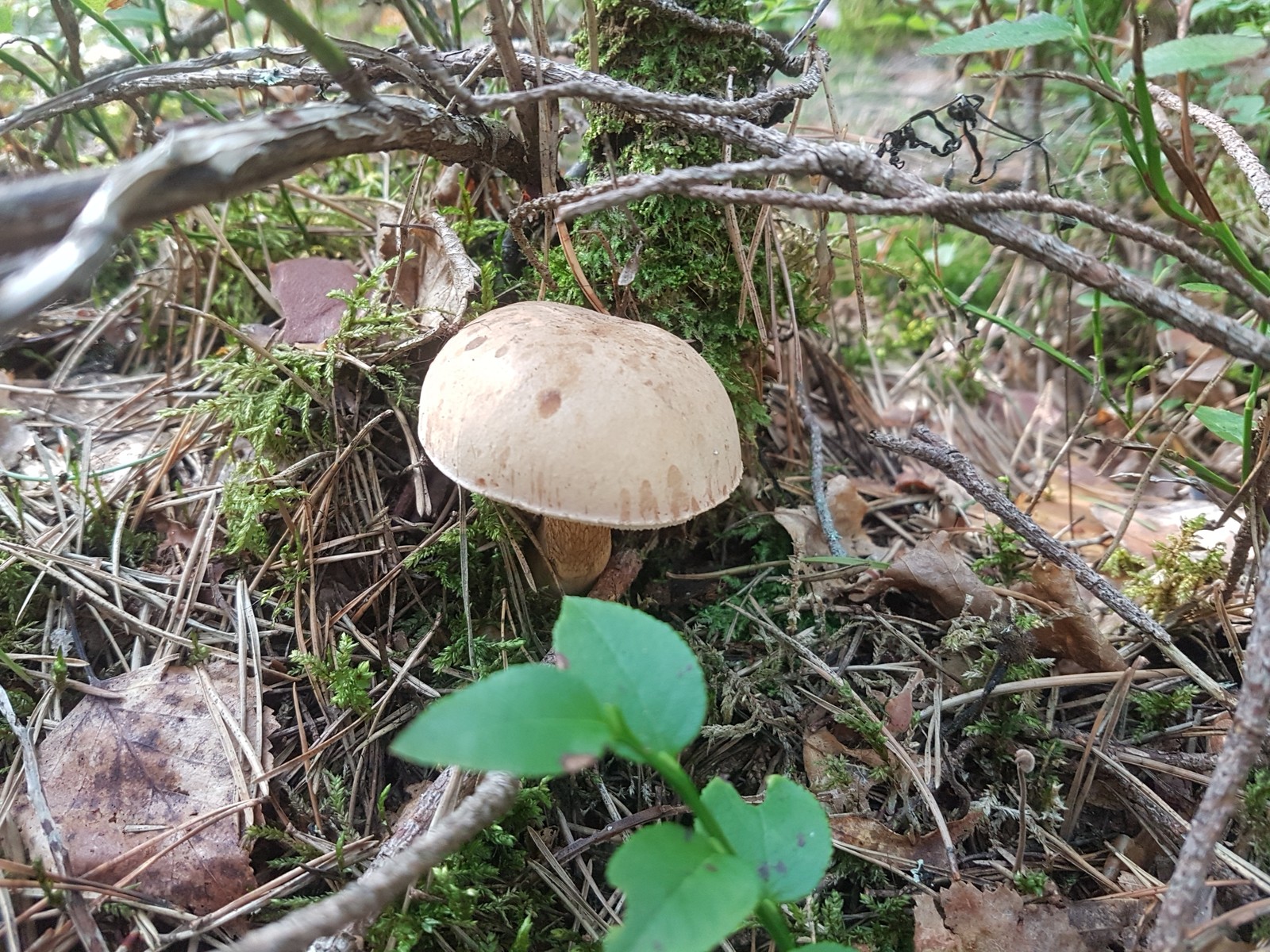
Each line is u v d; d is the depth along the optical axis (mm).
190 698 219
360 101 179
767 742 233
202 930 184
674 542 285
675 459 196
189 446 274
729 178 164
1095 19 339
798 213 389
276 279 288
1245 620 246
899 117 456
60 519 253
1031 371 405
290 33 161
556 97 174
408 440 263
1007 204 163
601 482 190
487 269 251
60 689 216
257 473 254
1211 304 352
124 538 253
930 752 223
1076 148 368
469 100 168
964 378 386
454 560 252
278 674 228
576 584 253
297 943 140
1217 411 222
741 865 133
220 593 243
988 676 231
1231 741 158
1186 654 249
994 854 208
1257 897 191
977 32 179
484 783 170
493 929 196
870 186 175
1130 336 382
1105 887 201
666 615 266
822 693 240
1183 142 183
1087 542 291
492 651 240
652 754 133
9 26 254
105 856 191
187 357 310
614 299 266
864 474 343
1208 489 262
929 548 260
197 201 156
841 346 405
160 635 230
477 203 302
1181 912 151
